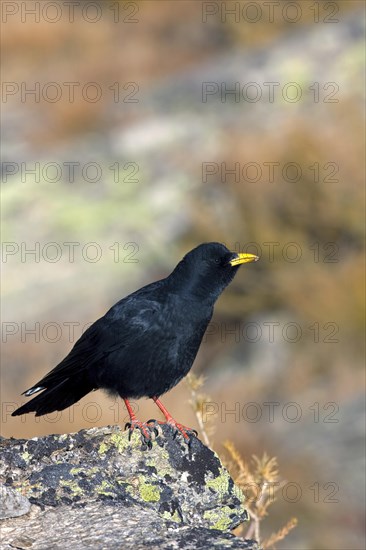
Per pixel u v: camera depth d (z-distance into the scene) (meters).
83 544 5.25
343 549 11.76
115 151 24.67
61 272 20.59
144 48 31.78
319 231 19.05
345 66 24.20
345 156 19.44
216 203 20.39
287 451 13.95
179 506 5.93
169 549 5.17
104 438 6.25
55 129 27.19
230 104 24.91
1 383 18.30
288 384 16.44
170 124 25.08
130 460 6.14
